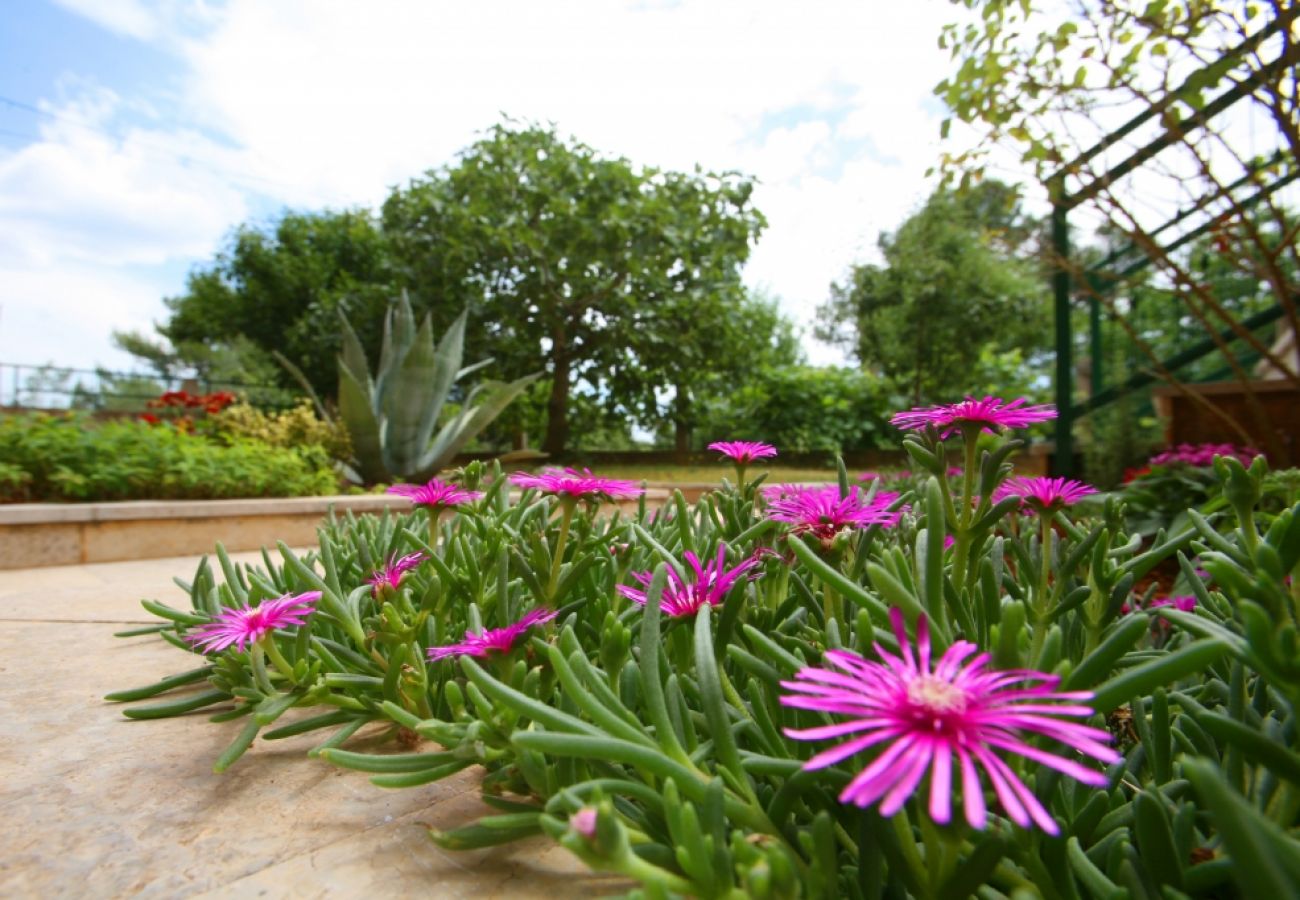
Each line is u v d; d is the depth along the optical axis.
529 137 11.02
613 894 0.67
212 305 18.41
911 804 0.58
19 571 3.10
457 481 1.25
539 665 0.76
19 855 0.75
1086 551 0.81
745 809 0.56
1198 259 4.88
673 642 0.80
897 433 11.27
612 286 10.62
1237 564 0.68
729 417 12.44
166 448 4.41
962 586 0.81
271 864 0.73
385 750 1.01
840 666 0.48
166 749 1.04
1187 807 0.55
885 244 12.34
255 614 0.88
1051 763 0.38
